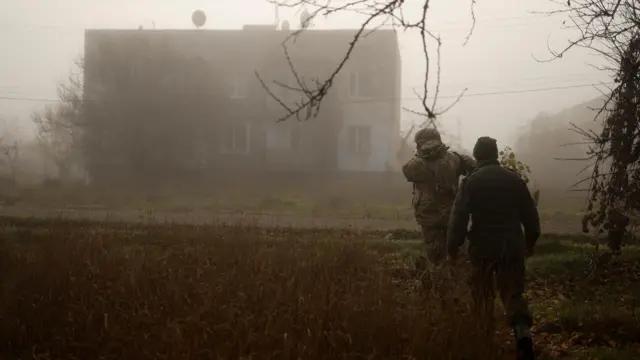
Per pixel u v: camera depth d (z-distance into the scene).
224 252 7.90
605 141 7.42
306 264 7.14
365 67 37.41
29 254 7.89
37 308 5.29
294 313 4.86
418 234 13.39
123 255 7.61
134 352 4.32
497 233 4.89
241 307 4.98
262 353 4.20
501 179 4.98
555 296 7.43
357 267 7.58
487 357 4.38
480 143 5.27
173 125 37.81
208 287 5.59
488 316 4.79
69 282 5.92
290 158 37.88
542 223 17.33
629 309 6.22
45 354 4.43
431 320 4.76
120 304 5.36
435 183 6.84
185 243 9.97
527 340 4.45
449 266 6.20
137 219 16.45
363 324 4.67
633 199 7.84
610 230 8.41
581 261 8.70
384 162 37.41
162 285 5.82
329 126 37.38
